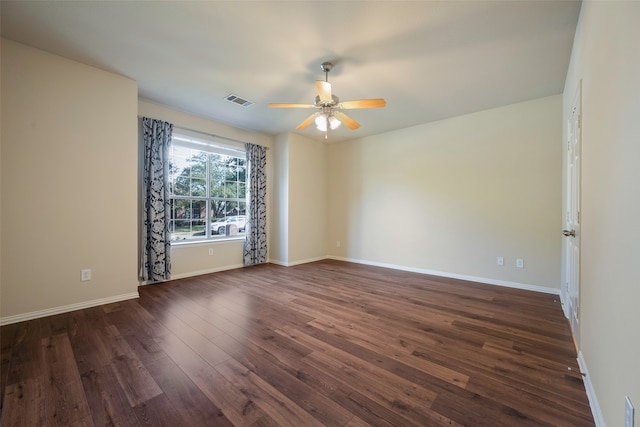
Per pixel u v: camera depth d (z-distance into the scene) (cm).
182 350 197
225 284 372
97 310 273
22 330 227
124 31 221
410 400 146
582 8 184
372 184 513
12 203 239
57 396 147
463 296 323
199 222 435
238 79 297
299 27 212
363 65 265
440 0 183
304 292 338
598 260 141
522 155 353
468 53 244
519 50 238
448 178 417
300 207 523
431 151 435
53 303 260
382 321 250
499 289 351
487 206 381
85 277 278
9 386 155
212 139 435
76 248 273
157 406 141
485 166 382
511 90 317
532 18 199
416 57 250
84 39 233
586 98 176
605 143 131
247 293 333
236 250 480
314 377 166
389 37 223
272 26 212
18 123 241
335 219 572
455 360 185
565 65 261
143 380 162
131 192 307
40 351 194
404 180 468
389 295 327
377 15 198
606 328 124
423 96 334
